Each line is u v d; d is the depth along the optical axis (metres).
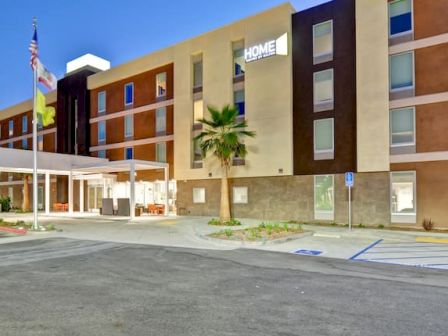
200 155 26.69
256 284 7.64
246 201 23.94
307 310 5.94
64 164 29.55
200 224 20.23
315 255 11.31
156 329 5.08
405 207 18.44
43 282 7.76
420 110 18.22
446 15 17.80
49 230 17.95
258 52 23.50
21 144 43.62
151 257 10.81
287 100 22.30
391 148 18.92
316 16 21.81
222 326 5.20
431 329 5.14
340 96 20.69
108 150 33.25
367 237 15.38
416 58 18.41
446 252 11.88
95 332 4.97
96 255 11.16
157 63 29.59
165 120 29.22
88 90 35.56
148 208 28.27
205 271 8.89
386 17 19.17
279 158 22.41
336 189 20.52
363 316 5.66
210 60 26.08
